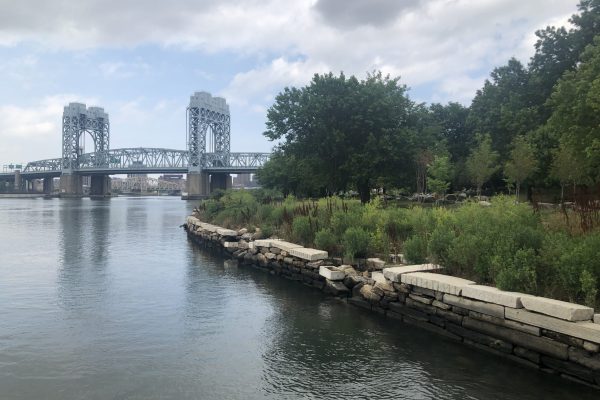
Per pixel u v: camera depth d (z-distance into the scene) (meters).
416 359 10.40
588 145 26.16
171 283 18.86
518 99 50.56
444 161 54.16
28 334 12.11
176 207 105.81
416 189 60.34
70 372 9.69
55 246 31.23
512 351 10.20
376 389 8.93
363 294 14.88
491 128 55.47
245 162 185.88
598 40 27.70
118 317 13.74
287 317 13.80
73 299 15.93
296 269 19.34
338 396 8.66
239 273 21.33
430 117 57.44
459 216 17.17
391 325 12.98
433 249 14.22
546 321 9.39
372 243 17.67
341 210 22.72
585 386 8.79
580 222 13.45
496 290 10.74
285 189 58.25
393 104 38.69
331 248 18.97
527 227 12.55
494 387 8.94
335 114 38.34
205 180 174.12
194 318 13.70
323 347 11.23
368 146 37.03
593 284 9.46
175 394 8.72
